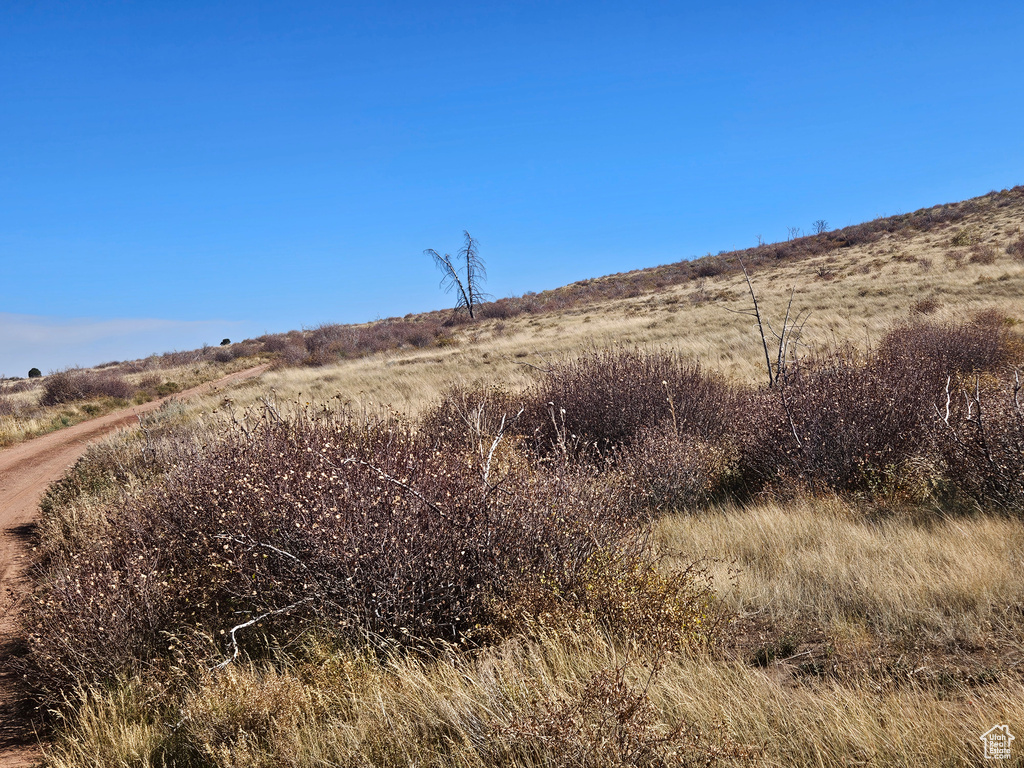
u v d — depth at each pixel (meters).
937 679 3.07
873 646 3.46
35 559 6.88
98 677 3.95
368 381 21.86
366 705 3.13
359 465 4.43
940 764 2.38
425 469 4.41
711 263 55.06
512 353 24.78
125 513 5.74
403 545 3.88
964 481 5.70
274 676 3.44
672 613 3.64
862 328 19.20
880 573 4.25
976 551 4.34
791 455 6.82
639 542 4.72
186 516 5.22
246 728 3.13
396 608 3.83
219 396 23.47
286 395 20.31
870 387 6.79
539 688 2.98
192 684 3.71
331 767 2.82
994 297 21.11
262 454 5.39
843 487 6.48
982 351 11.74
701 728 2.68
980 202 55.16
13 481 13.40
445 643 3.60
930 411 6.55
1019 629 3.38
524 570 4.00
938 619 3.60
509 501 4.20
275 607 4.14
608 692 2.66
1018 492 5.30
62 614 4.21
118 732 3.38
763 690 2.97
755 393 8.98
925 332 12.74
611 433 8.61
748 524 5.72
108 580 4.38
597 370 9.35
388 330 42.66
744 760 2.43
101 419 23.50
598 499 4.76
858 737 2.54
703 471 7.30
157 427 15.91
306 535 4.05
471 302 46.69
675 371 9.30
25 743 3.68
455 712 2.90
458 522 4.02
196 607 4.44
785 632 3.76
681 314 29.06
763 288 35.41
